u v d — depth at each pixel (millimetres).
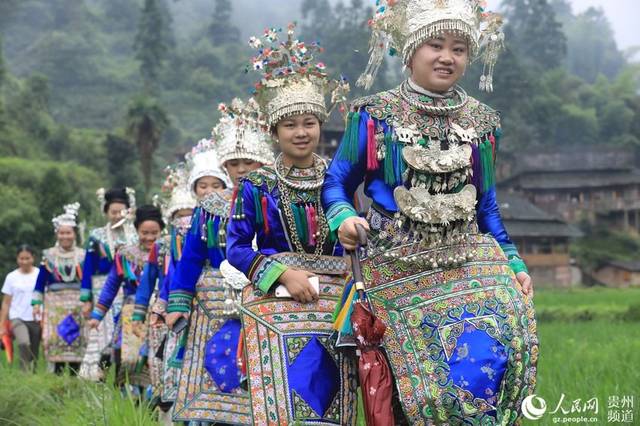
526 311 4332
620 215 99250
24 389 7926
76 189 67938
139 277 9492
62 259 12367
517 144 106312
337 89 5195
